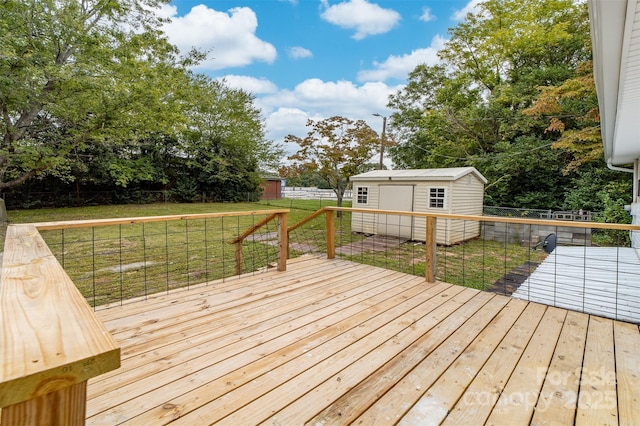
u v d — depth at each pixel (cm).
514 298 317
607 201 849
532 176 1098
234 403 161
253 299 308
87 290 412
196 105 1598
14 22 745
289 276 387
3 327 63
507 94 1159
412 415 153
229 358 203
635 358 205
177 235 852
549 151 1027
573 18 1161
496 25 1337
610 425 147
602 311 290
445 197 765
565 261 499
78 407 54
